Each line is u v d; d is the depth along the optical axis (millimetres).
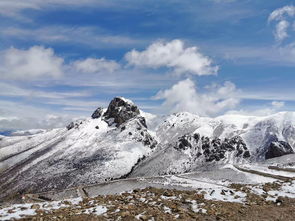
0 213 19547
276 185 29609
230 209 20312
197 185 75625
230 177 86000
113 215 18375
